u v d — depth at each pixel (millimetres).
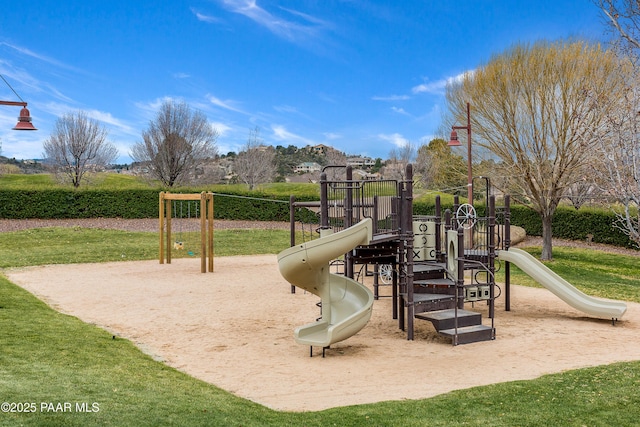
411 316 10828
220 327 11539
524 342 10602
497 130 23188
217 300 14438
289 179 62500
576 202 29672
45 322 10797
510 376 8211
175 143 42031
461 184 33719
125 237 27375
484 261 12789
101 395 6297
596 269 21625
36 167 57000
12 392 5992
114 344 9633
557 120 21703
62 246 24438
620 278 19641
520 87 22125
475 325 11133
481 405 6625
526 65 22109
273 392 7445
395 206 11453
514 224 32031
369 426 5941
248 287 16391
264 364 8945
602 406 6484
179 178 43156
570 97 21250
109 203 33969
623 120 15250
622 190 14633
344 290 11125
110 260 21906
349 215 11109
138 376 7578
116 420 5473
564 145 21719
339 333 9445
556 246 28219
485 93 22938
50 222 31781
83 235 27109
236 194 35594
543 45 22359
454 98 24875
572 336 11117
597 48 21188
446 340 10797
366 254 11578
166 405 6199
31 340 9062
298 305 13898
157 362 8781
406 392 7402
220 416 6008
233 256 23922
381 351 9914
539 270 13359
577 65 21141
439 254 13391
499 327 12031
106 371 7617
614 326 12141
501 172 23906
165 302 14031
